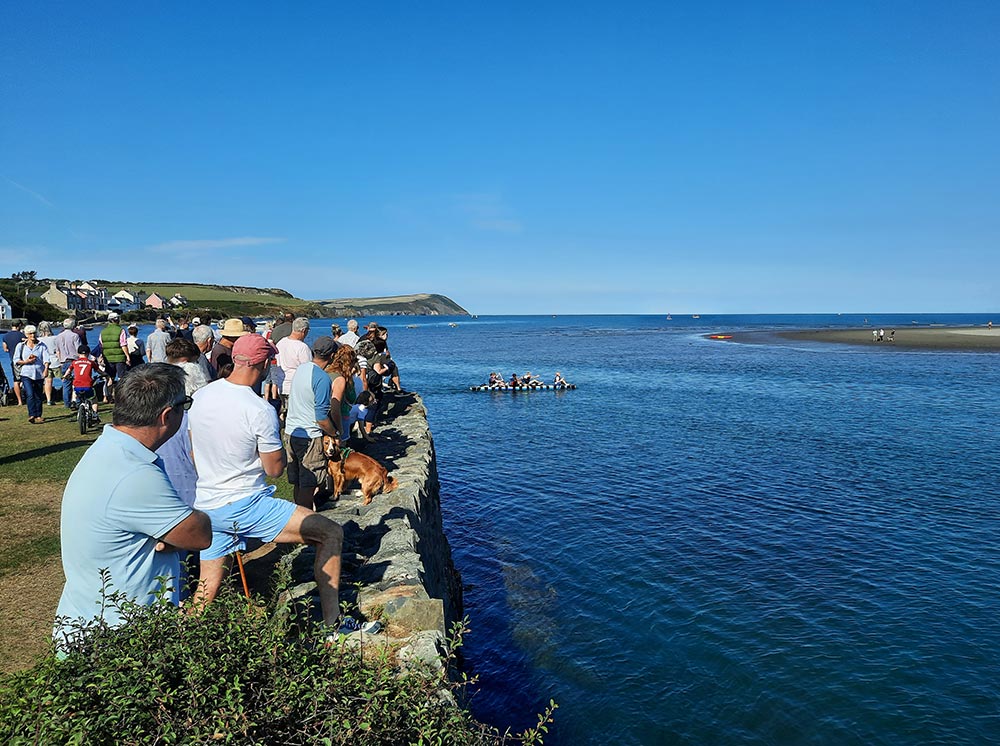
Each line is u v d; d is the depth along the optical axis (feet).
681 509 50.75
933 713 25.77
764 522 47.47
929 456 67.21
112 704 8.45
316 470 23.30
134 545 10.70
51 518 25.95
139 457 10.77
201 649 9.67
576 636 31.86
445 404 114.01
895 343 278.87
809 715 25.76
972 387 126.52
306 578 18.99
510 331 544.21
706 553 41.81
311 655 10.75
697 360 209.05
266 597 17.15
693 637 31.53
